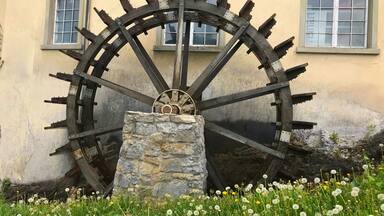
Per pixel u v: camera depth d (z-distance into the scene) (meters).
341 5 8.97
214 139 8.75
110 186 7.62
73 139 8.14
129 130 6.75
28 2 10.20
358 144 8.38
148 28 8.30
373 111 8.48
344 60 8.70
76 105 8.27
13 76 10.03
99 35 8.22
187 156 6.54
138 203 5.88
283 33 8.92
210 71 7.60
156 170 6.56
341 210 3.54
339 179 7.02
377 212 3.40
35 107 9.80
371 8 8.73
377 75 8.57
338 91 8.63
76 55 8.34
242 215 4.15
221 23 7.94
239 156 8.59
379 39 8.62
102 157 8.57
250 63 8.93
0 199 8.48
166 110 7.45
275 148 7.59
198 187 6.43
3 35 10.19
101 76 8.88
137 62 9.38
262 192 4.57
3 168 9.78
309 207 3.86
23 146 9.74
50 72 9.84
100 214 5.38
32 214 5.82
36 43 10.03
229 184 8.34
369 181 4.10
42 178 9.53
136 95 8.02
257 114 8.73
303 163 8.29
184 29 9.08
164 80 8.51
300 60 8.80
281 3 9.00
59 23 10.16
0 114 9.97
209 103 7.66
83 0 9.85
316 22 9.02
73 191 8.20
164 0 7.87
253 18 9.04
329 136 8.50
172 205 5.40
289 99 7.46
